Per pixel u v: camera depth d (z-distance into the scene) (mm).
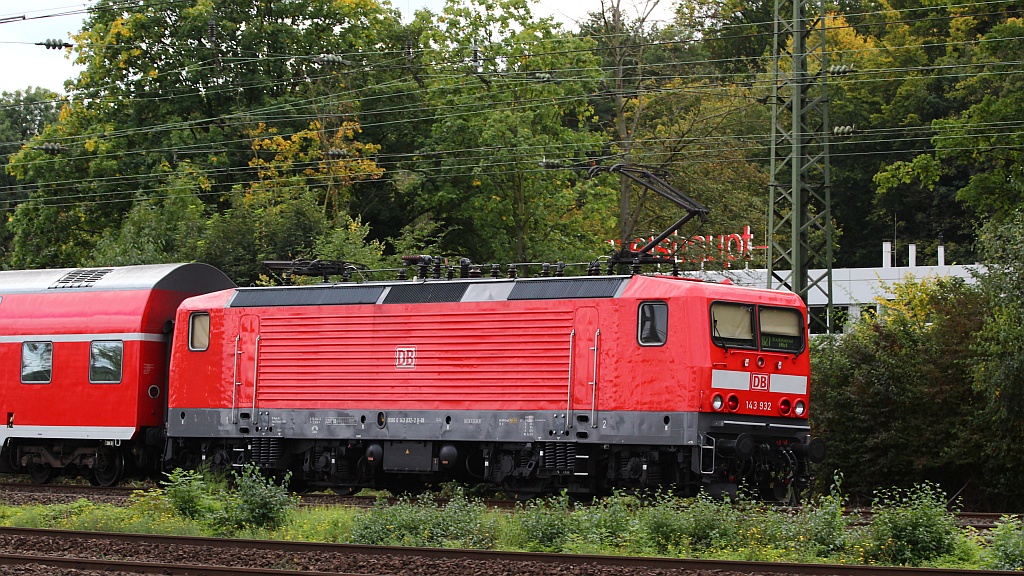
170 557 19312
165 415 34875
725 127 71250
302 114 60062
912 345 36344
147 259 51594
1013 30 49000
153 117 62562
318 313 31844
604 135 62562
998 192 50281
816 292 63000
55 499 29453
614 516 21750
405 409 30188
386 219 63562
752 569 17203
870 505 35281
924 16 85250
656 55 84000
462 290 29984
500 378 28859
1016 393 32438
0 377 35906
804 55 44625
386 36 64938
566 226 60188
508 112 54594
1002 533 18844
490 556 18719
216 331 33281
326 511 25609
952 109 84375
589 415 27484
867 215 91438
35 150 63438
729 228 63375
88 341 34719
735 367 26672
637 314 27109
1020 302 33031
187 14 60156
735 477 26891
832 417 36000
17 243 64188
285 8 62156
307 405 31688
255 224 50500
